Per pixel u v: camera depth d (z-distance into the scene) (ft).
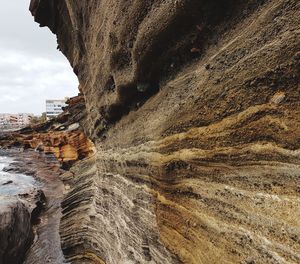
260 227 10.40
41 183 98.37
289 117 9.37
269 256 9.96
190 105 14.32
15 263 43.29
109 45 22.97
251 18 11.58
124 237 25.86
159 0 15.72
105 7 23.62
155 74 18.80
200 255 13.74
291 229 9.16
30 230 53.01
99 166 36.17
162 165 16.85
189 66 15.60
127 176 24.80
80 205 42.04
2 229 42.39
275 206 9.87
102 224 33.73
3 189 86.28
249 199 10.98
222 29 13.21
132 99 23.50
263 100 10.21
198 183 13.98
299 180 9.09
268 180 10.18
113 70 23.44
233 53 11.94
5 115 558.97
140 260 22.33
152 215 19.69
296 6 9.41
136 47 18.29
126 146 24.64
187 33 14.96
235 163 11.62
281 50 9.59
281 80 9.59
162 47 16.70
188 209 14.84
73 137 90.38
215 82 12.67
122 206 26.40
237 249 11.48
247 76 10.83
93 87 33.83
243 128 11.09
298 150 9.11
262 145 10.36
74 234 40.24
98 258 35.65
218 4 13.10
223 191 12.34
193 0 13.48
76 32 36.22
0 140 216.13
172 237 16.37
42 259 44.88
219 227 12.51
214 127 12.63
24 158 155.63
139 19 17.71
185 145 14.71
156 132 17.85
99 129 34.68
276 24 10.05
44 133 142.51
